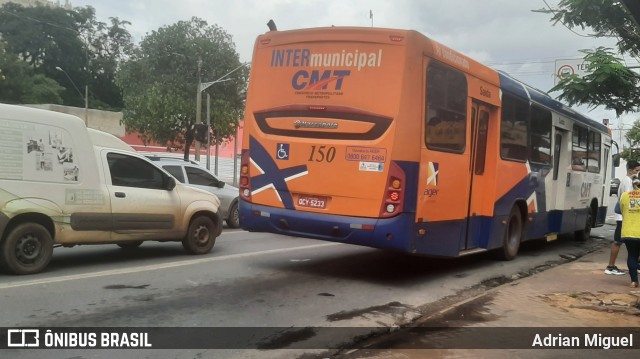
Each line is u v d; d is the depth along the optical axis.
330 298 6.74
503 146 9.33
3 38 63.47
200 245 9.56
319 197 7.44
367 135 7.13
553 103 11.62
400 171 6.96
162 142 33.41
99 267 7.98
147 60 32.28
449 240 7.99
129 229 8.36
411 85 7.03
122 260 8.67
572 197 12.95
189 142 33.69
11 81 51.72
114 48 72.56
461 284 8.05
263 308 6.14
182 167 13.27
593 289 7.85
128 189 8.41
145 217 8.55
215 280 7.45
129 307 5.93
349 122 7.25
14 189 7.07
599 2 11.09
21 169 7.15
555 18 11.94
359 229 7.10
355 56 7.30
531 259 10.91
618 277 8.84
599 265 10.18
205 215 9.62
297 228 7.62
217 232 9.88
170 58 32.31
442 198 7.71
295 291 7.02
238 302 6.36
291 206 7.64
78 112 40.91
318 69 7.54
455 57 7.90
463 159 8.20
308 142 7.51
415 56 7.08
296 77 7.71
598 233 17.83
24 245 7.20
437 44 7.51
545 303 6.92
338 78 7.38
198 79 30.19
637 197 8.06
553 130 11.65
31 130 7.27
